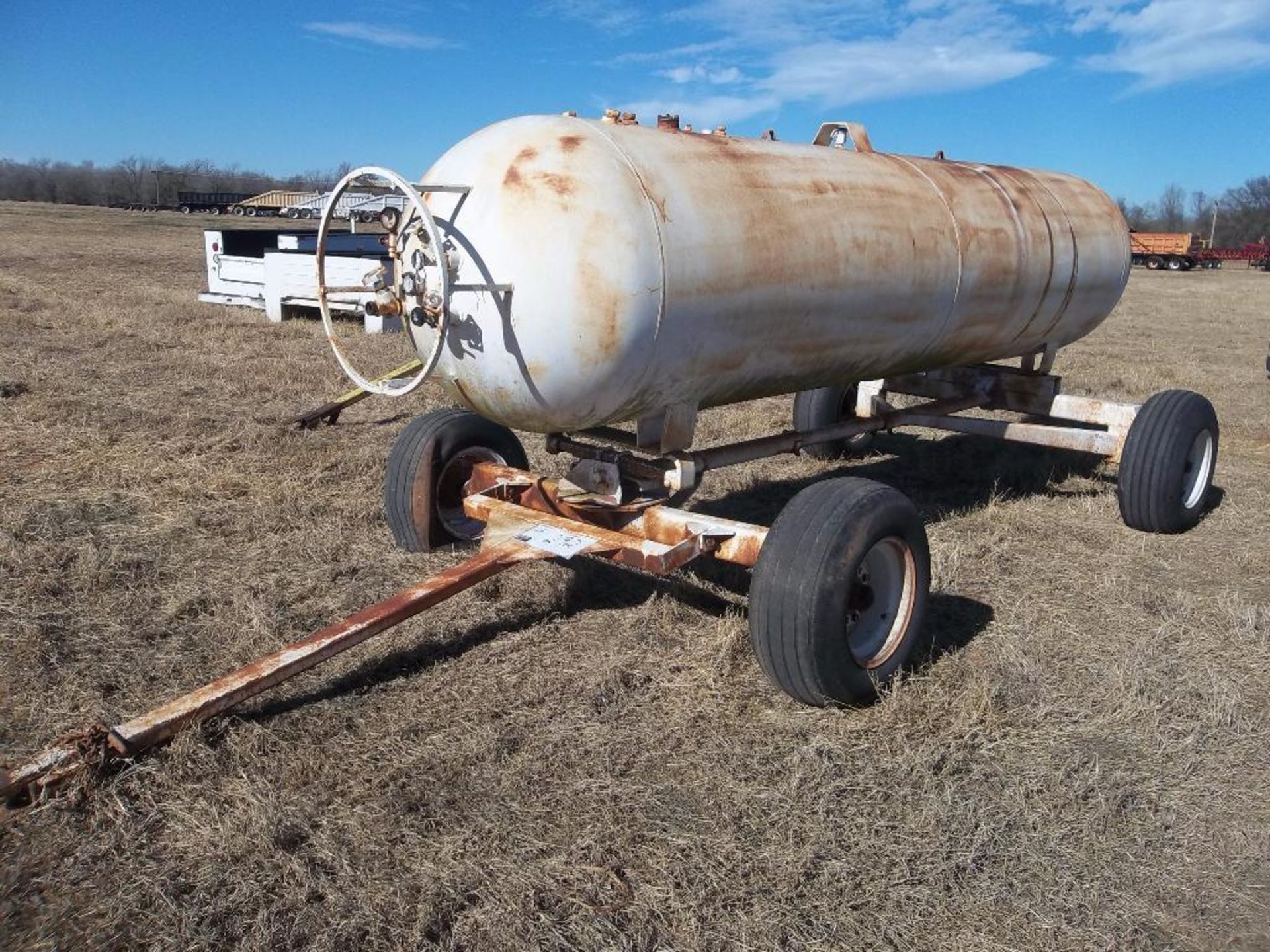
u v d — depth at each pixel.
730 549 3.45
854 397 6.68
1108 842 2.67
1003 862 2.57
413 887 2.39
